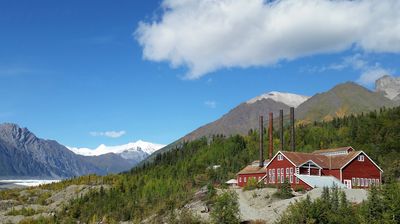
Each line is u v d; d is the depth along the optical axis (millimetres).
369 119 185375
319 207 58219
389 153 137500
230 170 172125
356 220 56312
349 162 109500
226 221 70938
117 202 182875
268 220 74000
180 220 80688
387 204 54344
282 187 92250
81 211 195875
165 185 172000
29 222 195125
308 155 113250
